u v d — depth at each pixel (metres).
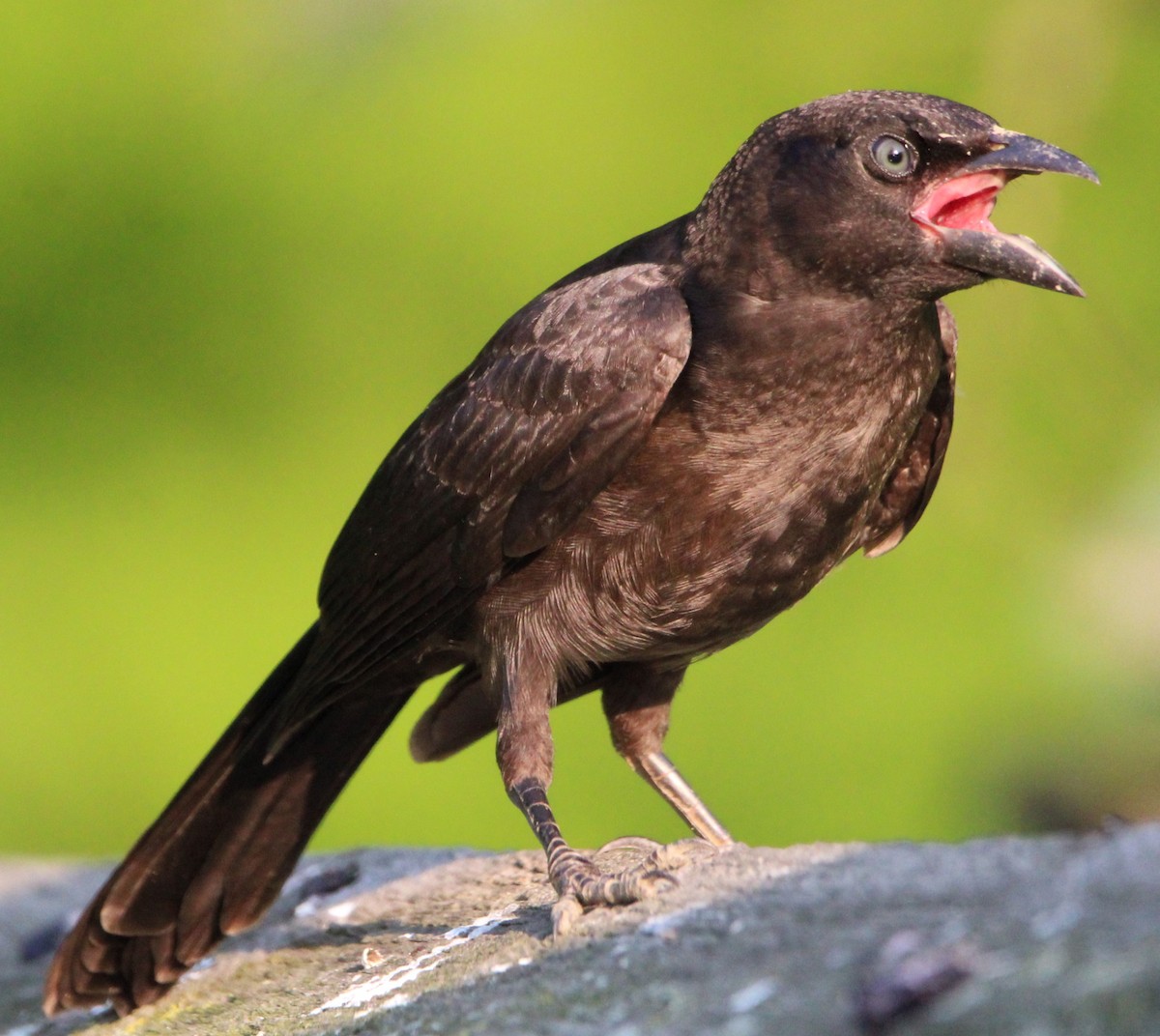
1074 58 20.47
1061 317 20.19
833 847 6.33
